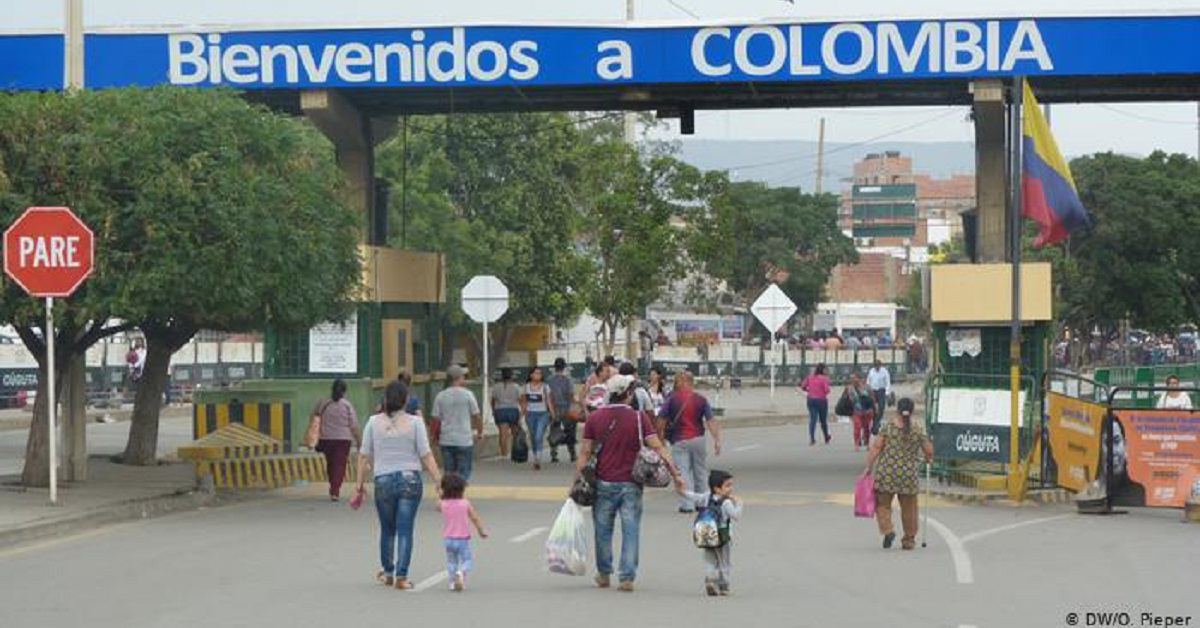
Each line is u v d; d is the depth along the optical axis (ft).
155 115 103.60
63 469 115.96
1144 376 190.08
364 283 142.41
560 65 134.21
